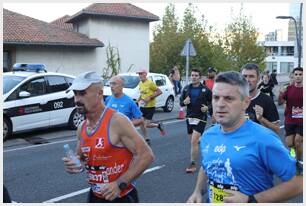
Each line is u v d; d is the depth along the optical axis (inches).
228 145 109.3
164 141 436.1
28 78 465.4
